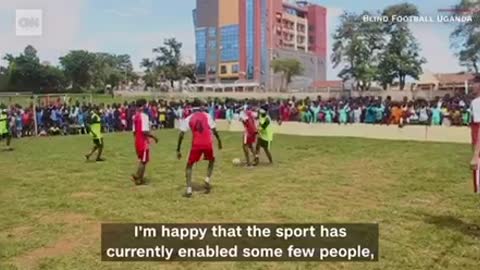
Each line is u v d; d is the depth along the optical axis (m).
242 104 29.31
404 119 23.66
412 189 10.08
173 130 29.16
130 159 15.66
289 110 27.55
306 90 70.81
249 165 13.83
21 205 8.91
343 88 61.50
